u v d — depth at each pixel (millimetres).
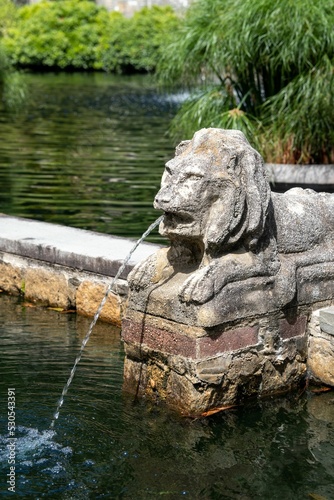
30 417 5559
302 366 5973
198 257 5559
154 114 19922
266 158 11875
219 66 11836
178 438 5293
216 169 5262
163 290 5523
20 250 8086
